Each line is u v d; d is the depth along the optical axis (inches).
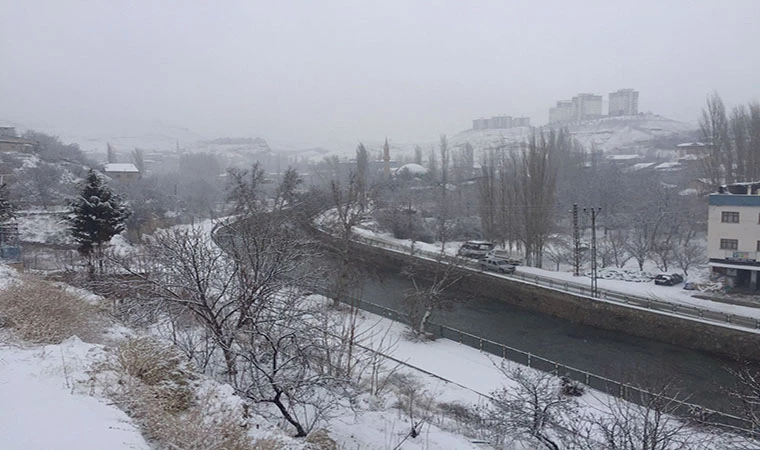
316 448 320.2
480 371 808.3
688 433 510.9
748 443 500.7
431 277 1465.3
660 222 1777.8
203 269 444.1
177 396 298.7
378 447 398.9
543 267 1672.0
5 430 188.4
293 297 457.4
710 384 821.2
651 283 1379.2
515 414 520.1
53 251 1359.5
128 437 206.4
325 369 482.9
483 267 1437.0
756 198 1211.2
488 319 1192.2
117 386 272.2
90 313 441.1
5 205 1186.6
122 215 912.9
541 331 1109.7
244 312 435.2
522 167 1813.5
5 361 274.8
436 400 665.6
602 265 1624.0
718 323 961.5
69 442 187.6
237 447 255.1
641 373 849.5
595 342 1037.8
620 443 433.4
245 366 422.9
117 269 681.0
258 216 954.7
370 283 1449.3
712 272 1301.7
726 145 1822.1
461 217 2187.5
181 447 236.2
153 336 427.8
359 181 2062.0
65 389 245.9
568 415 517.3
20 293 404.5
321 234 1374.3
